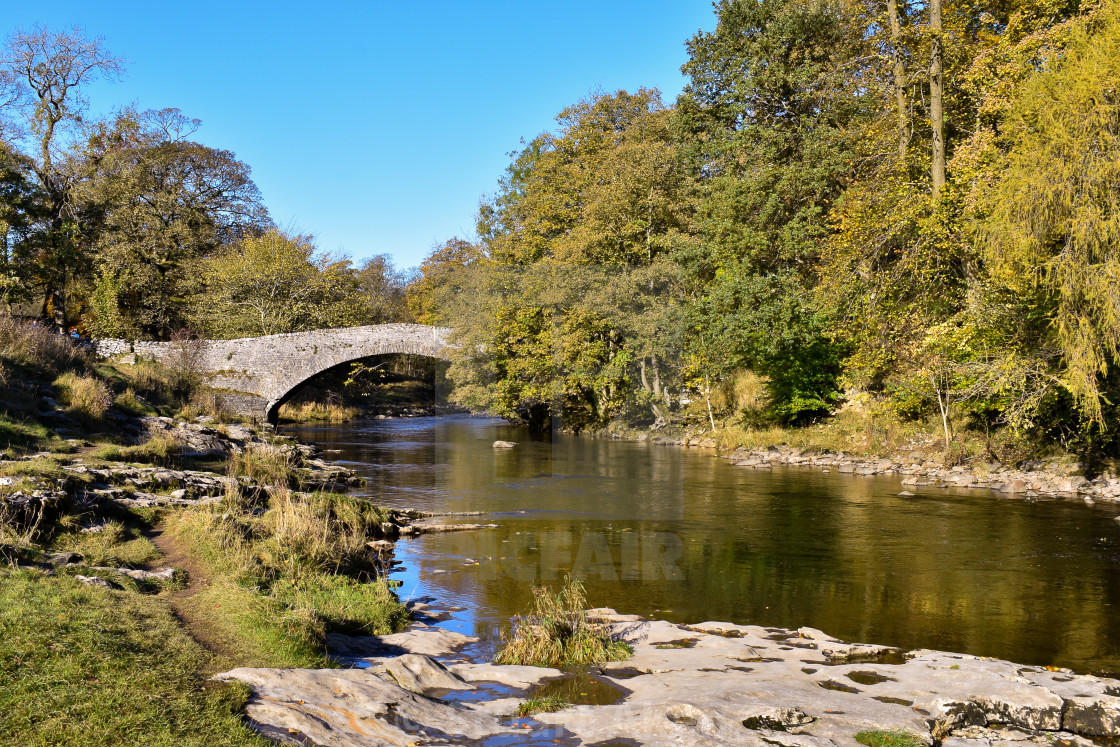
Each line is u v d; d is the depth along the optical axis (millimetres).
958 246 19109
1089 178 14234
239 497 11586
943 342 19781
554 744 4594
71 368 19469
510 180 36375
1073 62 15188
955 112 23234
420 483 18328
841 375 27844
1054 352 16750
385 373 50531
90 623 5562
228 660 5512
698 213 28297
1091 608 9258
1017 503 16328
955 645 7953
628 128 35375
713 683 5871
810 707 5293
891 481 19703
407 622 8141
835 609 9203
